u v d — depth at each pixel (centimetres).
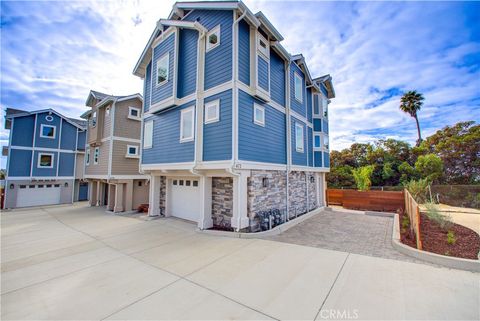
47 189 1900
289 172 983
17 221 1112
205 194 786
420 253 493
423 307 303
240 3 681
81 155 2161
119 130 1408
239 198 694
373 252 541
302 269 436
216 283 381
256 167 761
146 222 949
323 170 1317
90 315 296
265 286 368
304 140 1198
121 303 324
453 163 2119
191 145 793
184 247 590
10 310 311
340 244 612
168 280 396
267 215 770
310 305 310
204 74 788
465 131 2186
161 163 947
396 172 2219
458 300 320
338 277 399
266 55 836
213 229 762
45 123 1911
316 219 1027
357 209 1355
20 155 1775
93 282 396
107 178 1342
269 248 571
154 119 1024
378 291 347
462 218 986
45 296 350
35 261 513
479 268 420
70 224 982
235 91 682
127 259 511
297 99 1132
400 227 804
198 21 843
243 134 705
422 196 1301
